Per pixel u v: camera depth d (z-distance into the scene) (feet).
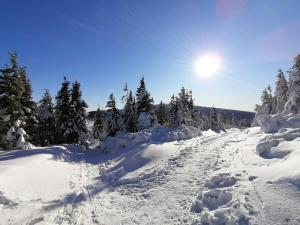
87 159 84.89
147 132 99.35
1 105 90.22
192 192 35.99
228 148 64.90
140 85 150.41
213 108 285.84
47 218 32.42
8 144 92.79
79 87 122.93
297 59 104.94
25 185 44.27
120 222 30.55
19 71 93.91
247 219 24.35
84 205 37.42
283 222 22.38
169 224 28.22
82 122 122.52
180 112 171.73
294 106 96.63
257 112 197.88
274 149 43.57
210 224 25.81
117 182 49.49
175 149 71.10
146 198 37.99
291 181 27.86
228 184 34.40
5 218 32.01
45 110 137.18
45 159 67.82
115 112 142.31
